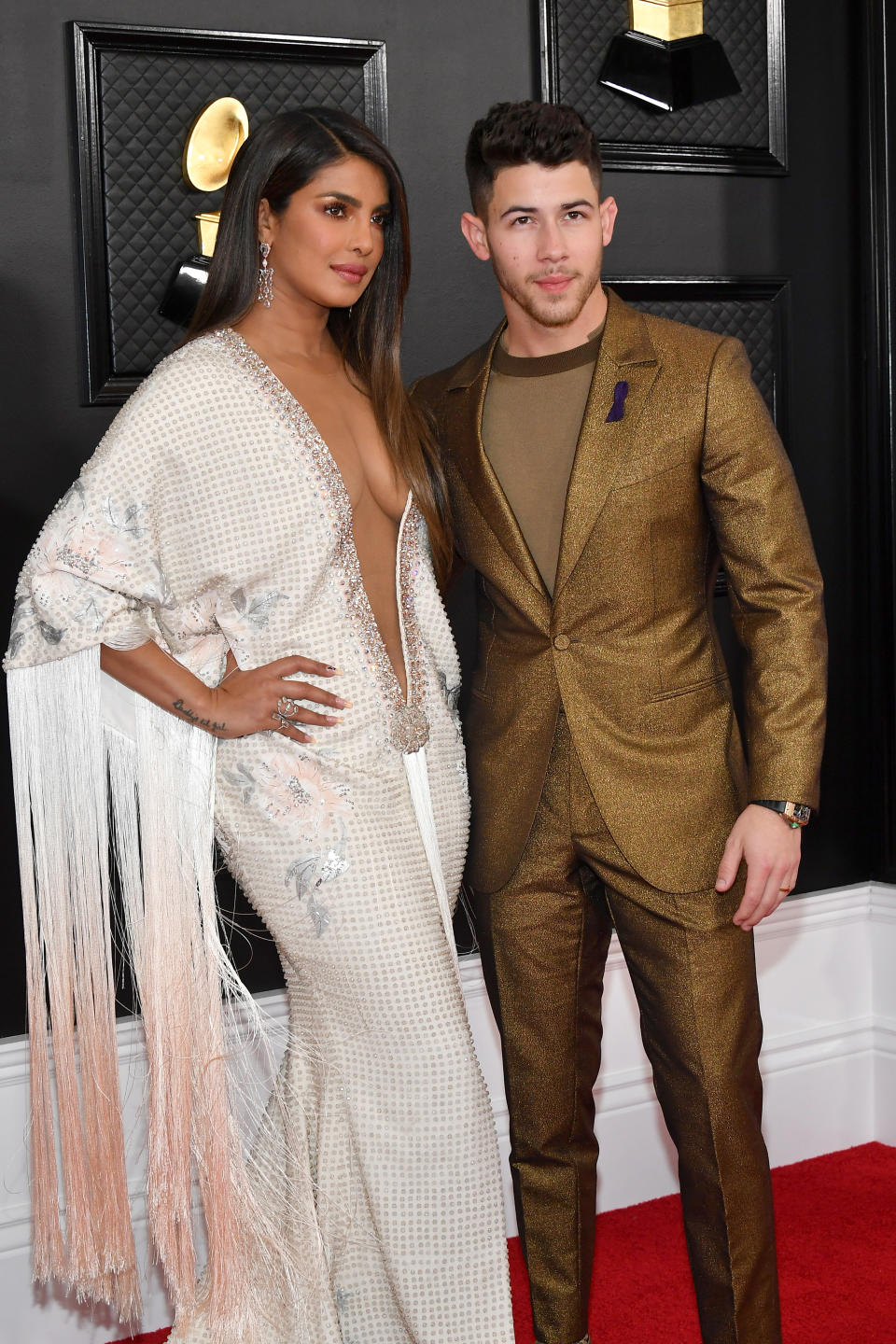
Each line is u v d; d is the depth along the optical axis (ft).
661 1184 10.48
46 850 7.02
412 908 6.74
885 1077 11.16
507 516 7.11
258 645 6.74
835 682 11.07
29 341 8.50
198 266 8.64
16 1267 8.54
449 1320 6.77
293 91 8.99
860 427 11.00
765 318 10.64
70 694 6.77
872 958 11.25
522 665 7.23
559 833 7.23
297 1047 6.97
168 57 8.66
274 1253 6.95
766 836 6.75
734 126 10.36
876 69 10.64
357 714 6.75
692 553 7.12
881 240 10.72
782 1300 8.68
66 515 6.52
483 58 9.56
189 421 6.57
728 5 10.23
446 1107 6.71
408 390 7.98
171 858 6.90
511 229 6.86
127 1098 8.68
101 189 8.53
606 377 6.94
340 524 6.73
